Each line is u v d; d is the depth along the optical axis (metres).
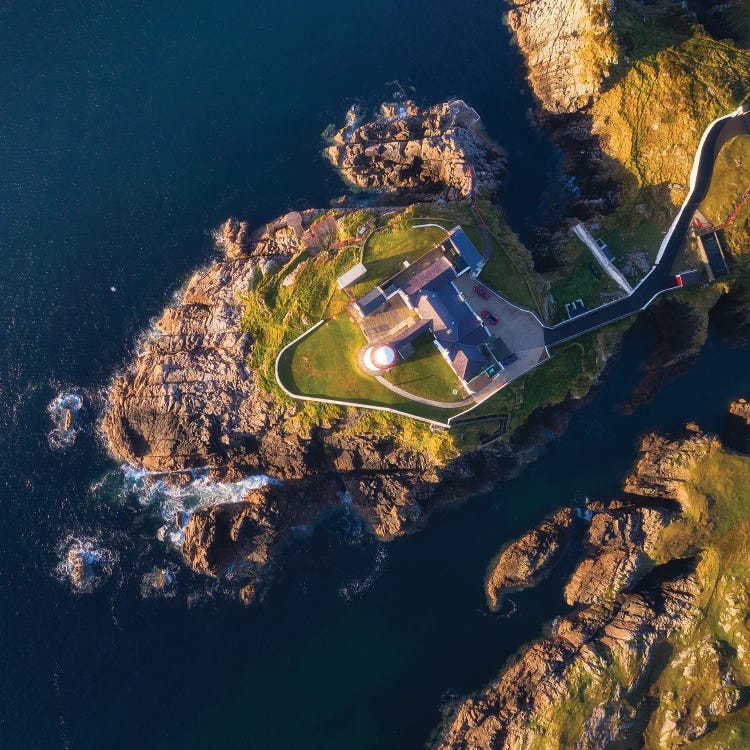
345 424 58.75
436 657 61.94
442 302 57.34
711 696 55.91
